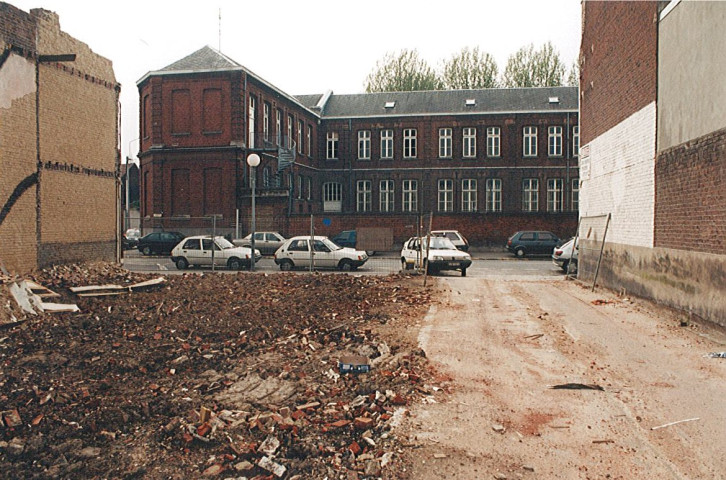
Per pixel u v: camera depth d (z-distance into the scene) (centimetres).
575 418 571
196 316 1049
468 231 3581
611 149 1493
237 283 1573
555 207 4484
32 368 712
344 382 692
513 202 4516
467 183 4584
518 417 574
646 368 738
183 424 558
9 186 1285
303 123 4416
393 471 465
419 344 865
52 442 525
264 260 2859
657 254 1172
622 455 491
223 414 580
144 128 3797
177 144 3494
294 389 664
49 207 1425
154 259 2867
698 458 485
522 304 1260
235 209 3431
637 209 1295
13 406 592
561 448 505
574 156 4444
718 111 922
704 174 969
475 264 2802
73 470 473
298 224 3412
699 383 675
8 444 514
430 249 2086
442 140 4612
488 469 466
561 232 3516
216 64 3469
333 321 1052
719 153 915
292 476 463
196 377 718
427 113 4606
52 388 647
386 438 523
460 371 725
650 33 1219
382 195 4688
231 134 3434
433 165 4609
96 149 1631
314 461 483
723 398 623
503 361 772
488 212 3566
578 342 880
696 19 1005
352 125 4712
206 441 520
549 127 4475
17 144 1311
